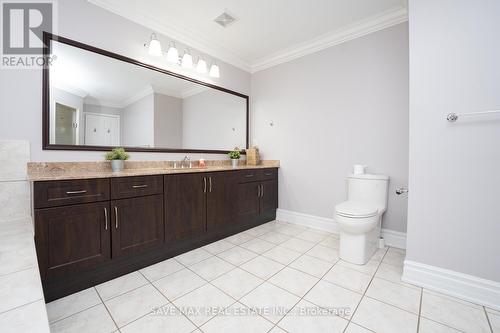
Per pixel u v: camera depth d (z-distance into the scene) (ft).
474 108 4.78
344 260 6.66
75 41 6.15
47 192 4.54
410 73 5.44
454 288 4.99
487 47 4.65
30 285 2.51
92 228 5.14
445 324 4.16
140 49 7.48
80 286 5.13
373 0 6.86
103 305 4.65
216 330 4.00
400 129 7.48
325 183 9.24
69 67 6.08
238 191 8.76
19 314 2.03
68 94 6.06
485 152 4.70
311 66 9.52
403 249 7.45
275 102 10.75
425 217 5.35
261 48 9.90
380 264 6.44
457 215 5.00
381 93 7.81
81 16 6.26
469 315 4.39
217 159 10.12
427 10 5.23
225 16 7.69
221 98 10.23
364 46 8.14
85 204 5.03
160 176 6.36
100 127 6.68
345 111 8.61
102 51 6.63
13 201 5.24
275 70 10.71
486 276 4.71
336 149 8.89
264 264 6.44
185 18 7.77
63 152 5.96
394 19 7.47
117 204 5.52
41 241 4.49
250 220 9.53
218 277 5.74
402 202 7.46
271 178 10.37
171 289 5.23
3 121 5.16
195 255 7.02
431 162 5.26
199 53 9.25
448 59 5.02
